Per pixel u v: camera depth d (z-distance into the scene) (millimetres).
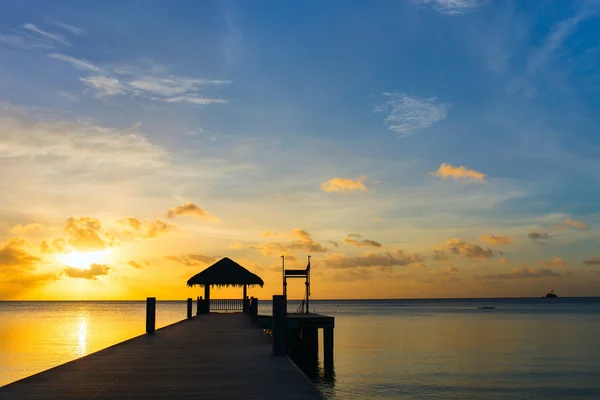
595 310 178125
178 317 99062
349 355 43250
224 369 11211
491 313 151875
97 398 8336
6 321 94750
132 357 13156
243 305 35344
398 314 146750
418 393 27891
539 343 53719
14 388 9109
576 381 31312
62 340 50969
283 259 35938
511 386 29750
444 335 64625
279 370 11086
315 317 32875
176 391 8883
